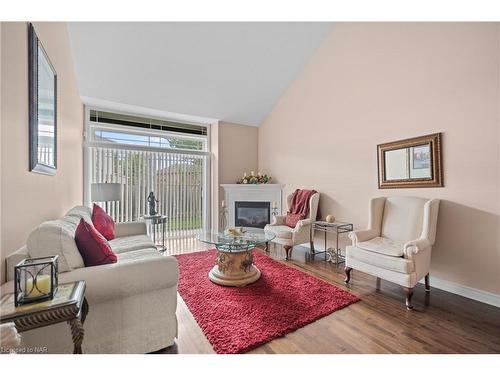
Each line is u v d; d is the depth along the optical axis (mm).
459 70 2369
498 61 2119
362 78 3355
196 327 1806
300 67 4371
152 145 4824
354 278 2787
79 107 3703
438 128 2529
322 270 3064
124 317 1414
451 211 2424
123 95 3977
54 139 2049
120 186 3525
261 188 5039
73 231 1587
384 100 3072
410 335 1706
